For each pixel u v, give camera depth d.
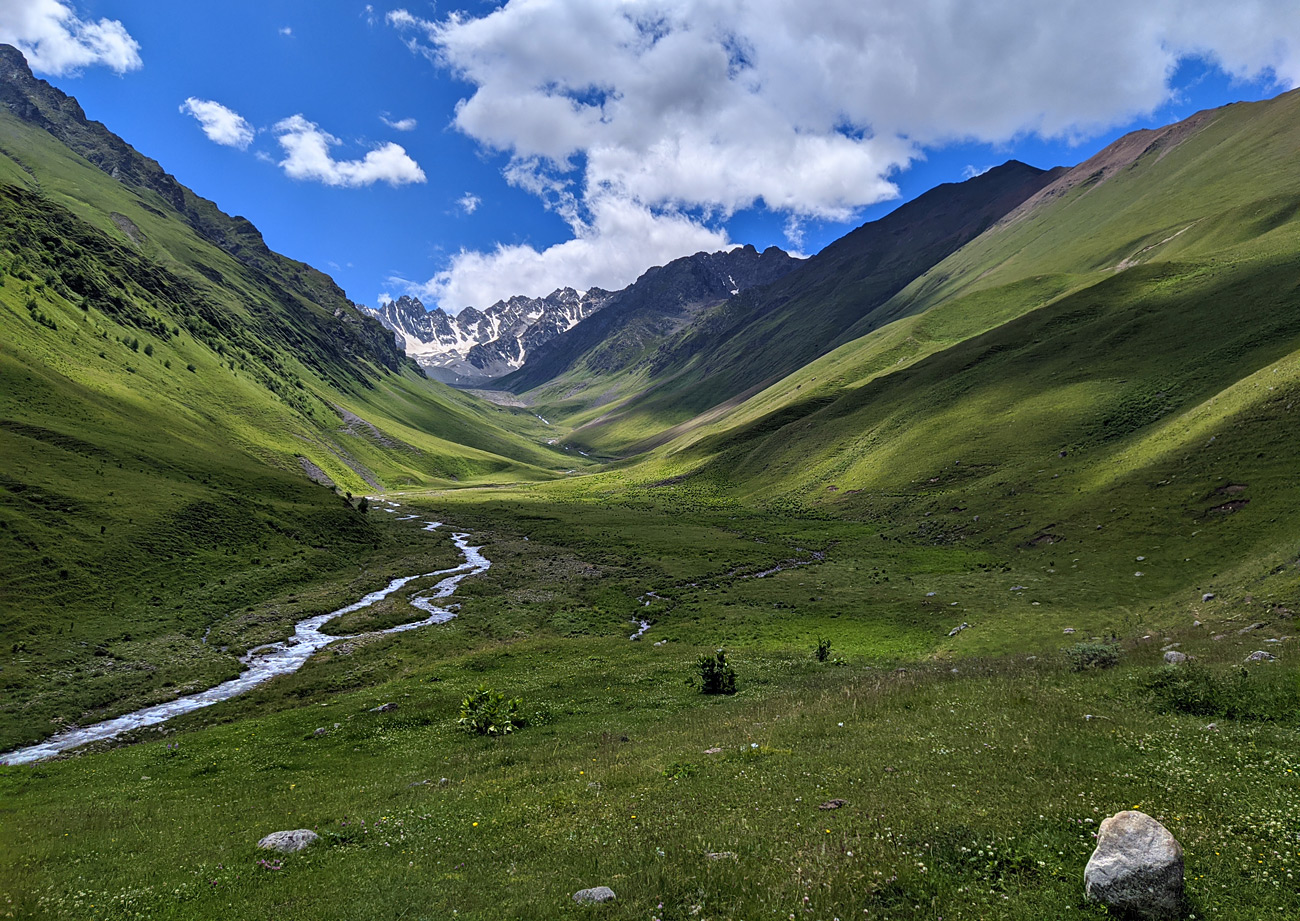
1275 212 169.50
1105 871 10.33
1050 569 67.56
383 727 34.28
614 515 154.75
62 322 157.00
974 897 10.85
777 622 62.50
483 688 40.91
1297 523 52.97
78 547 69.75
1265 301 110.38
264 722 37.59
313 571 91.00
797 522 128.88
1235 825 12.23
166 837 19.38
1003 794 14.70
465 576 96.62
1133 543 65.31
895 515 113.25
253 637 64.00
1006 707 22.81
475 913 12.01
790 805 15.90
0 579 59.56
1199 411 83.38
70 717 43.81
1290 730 17.11
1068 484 88.94
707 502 167.50
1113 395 111.50
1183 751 16.34
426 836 17.08
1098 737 18.06
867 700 27.31
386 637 64.81
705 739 24.83
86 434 104.31
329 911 12.55
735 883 11.98
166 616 65.50
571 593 84.31
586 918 11.45
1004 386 138.75
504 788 21.38
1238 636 32.97
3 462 81.06
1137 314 134.88
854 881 11.58
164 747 34.06
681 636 60.28
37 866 16.98
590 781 20.72
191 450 125.06
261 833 18.92
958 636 49.78
